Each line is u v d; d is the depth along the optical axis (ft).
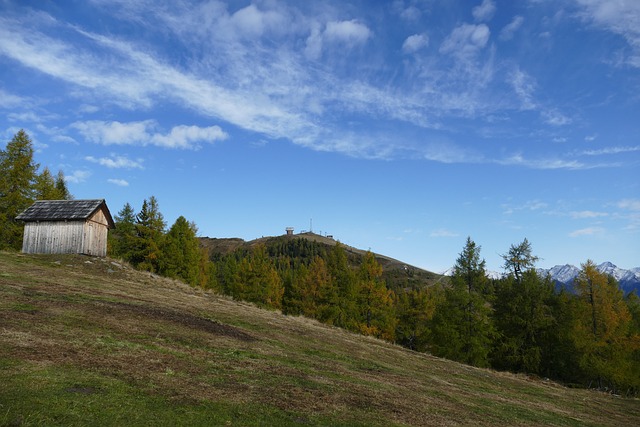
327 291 179.22
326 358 60.03
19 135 143.95
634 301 171.12
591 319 124.67
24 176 142.20
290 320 97.30
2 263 86.43
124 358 35.65
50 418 21.61
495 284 154.71
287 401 33.30
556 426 47.98
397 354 84.69
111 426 22.16
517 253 145.79
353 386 44.14
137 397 27.30
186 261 174.09
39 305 49.19
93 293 68.44
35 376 27.20
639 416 68.74
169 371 34.60
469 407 47.60
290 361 50.83
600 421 58.13
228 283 247.70
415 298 193.57
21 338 34.76
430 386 56.34
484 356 125.49
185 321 58.59
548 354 137.59
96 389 27.20
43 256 106.42
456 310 128.67
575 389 93.66
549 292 149.59
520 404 58.39
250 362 44.83
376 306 179.42
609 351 120.37
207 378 35.24
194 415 26.16
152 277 114.21
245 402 30.89
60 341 36.37
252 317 83.61
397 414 36.24
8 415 20.85
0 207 138.92
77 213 117.50
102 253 124.16
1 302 47.29
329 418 31.14
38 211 119.65
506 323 140.15
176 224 184.34
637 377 120.06
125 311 55.47
